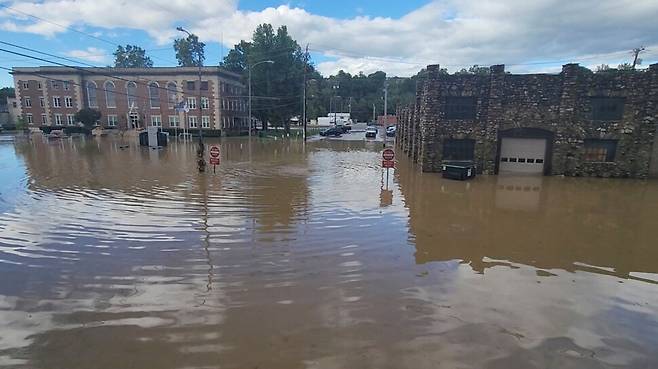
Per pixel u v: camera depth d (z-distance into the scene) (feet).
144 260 31.22
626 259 32.71
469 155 84.94
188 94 211.00
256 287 26.40
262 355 18.86
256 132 252.42
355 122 460.96
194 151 132.16
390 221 43.93
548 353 19.34
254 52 230.07
